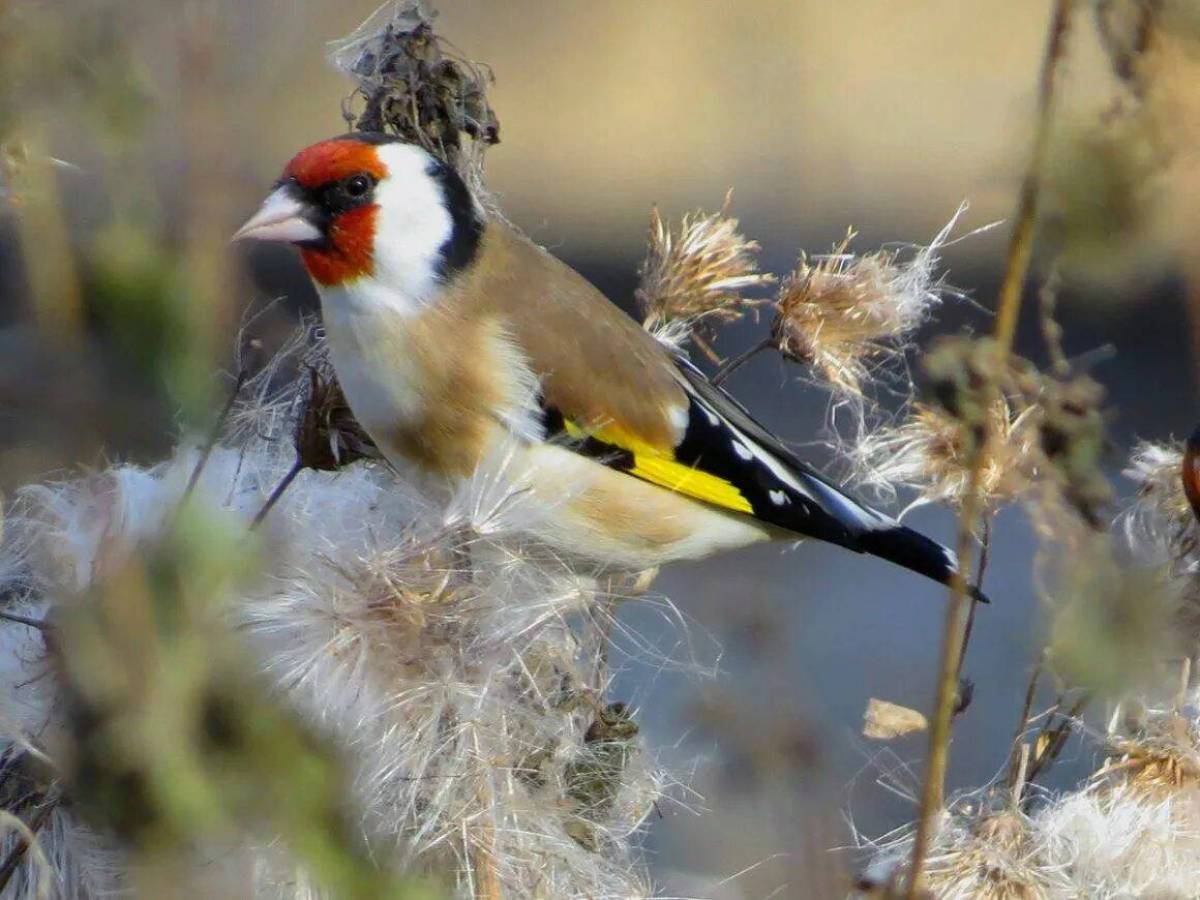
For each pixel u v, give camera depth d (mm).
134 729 3588
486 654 4473
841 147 6297
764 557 7762
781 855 4816
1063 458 3775
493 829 4367
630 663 6188
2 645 4219
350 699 4172
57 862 4098
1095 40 3186
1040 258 3008
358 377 5523
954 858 4430
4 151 2781
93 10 2770
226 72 2932
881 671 8070
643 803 4938
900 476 5188
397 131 5633
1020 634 4582
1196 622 4285
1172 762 4496
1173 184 2830
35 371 2764
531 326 5785
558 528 5895
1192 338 3279
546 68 12289
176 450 4559
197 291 2775
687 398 6145
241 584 3893
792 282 5793
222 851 3814
